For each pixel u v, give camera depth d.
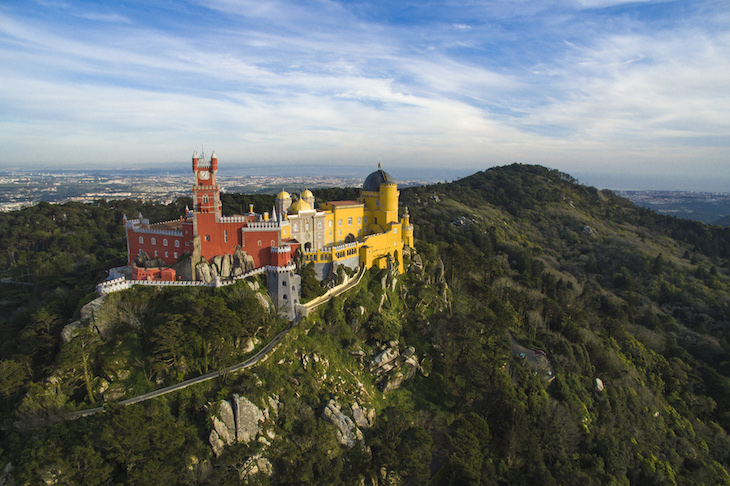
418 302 110.44
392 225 117.69
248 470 60.81
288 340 81.25
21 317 85.12
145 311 77.81
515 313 121.62
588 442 85.94
